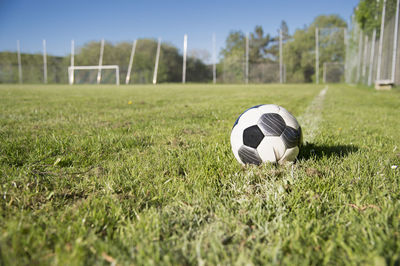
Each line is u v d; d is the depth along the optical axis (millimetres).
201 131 3369
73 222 1229
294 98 9008
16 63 33938
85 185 1670
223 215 1301
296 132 1990
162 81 35562
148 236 1118
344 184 1639
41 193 1540
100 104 6836
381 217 1216
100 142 2611
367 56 16828
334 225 1229
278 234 1149
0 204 1389
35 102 7223
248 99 8586
